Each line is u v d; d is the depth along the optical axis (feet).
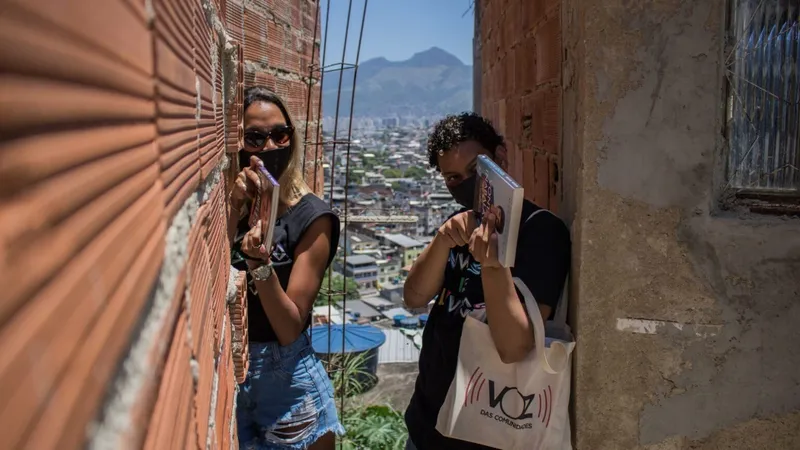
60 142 0.95
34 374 0.83
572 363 5.88
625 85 5.50
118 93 1.27
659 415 5.74
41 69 0.89
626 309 5.67
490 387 5.72
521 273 5.69
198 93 2.87
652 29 5.43
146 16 1.59
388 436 10.70
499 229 4.88
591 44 5.50
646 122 5.51
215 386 3.28
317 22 15.99
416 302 6.66
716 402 5.68
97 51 1.14
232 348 5.24
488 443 5.80
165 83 1.85
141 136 1.48
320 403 7.08
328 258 7.00
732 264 5.55
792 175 5.62
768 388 5.63
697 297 5.59
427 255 6.29
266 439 6.84
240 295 5.35
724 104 5.60
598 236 5.63
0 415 0.75
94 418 1.05
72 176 0.99
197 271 2.56
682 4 5.39
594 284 5.66
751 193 5.65
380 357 20.10
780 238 5.48
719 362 5.64
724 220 5.51
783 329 5.56
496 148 6.51
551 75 7.19
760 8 5.53
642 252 5.61
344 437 10.54
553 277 5.69
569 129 6.15
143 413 1.33
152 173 1.59
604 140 5.56
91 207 1.07
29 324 0.83
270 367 6.77
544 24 7.64
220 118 4.60
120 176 1.26
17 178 0.81
